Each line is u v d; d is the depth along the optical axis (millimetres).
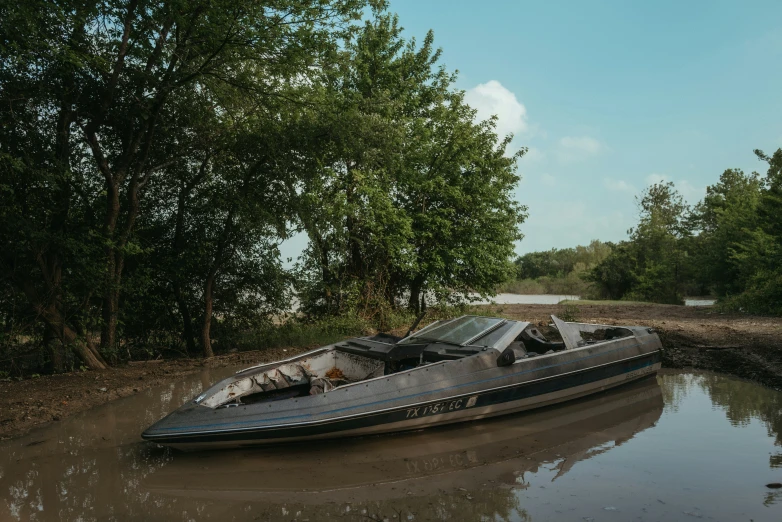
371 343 7059
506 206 18547
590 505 4070
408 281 18062
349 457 5242
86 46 9320
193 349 13062
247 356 11453
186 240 12352
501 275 18359
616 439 5691
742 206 31750
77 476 4812
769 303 19422
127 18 9266
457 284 17906
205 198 12172
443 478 4676
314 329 13953
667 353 10477
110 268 10086
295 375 6645
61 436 6000
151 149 11453
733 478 4547
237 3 9266
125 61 10039
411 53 17594
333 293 15625
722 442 5492
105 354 10453
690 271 35969
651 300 35188
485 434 5949
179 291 12430
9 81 8594
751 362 9242
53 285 9547
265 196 12172
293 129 11586
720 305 22812
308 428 5301
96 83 9672
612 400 7391
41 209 9672
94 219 10367
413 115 17656
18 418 6633
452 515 3947
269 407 5391
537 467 4910
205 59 10570
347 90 15891
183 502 4250
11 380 9109
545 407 6992
